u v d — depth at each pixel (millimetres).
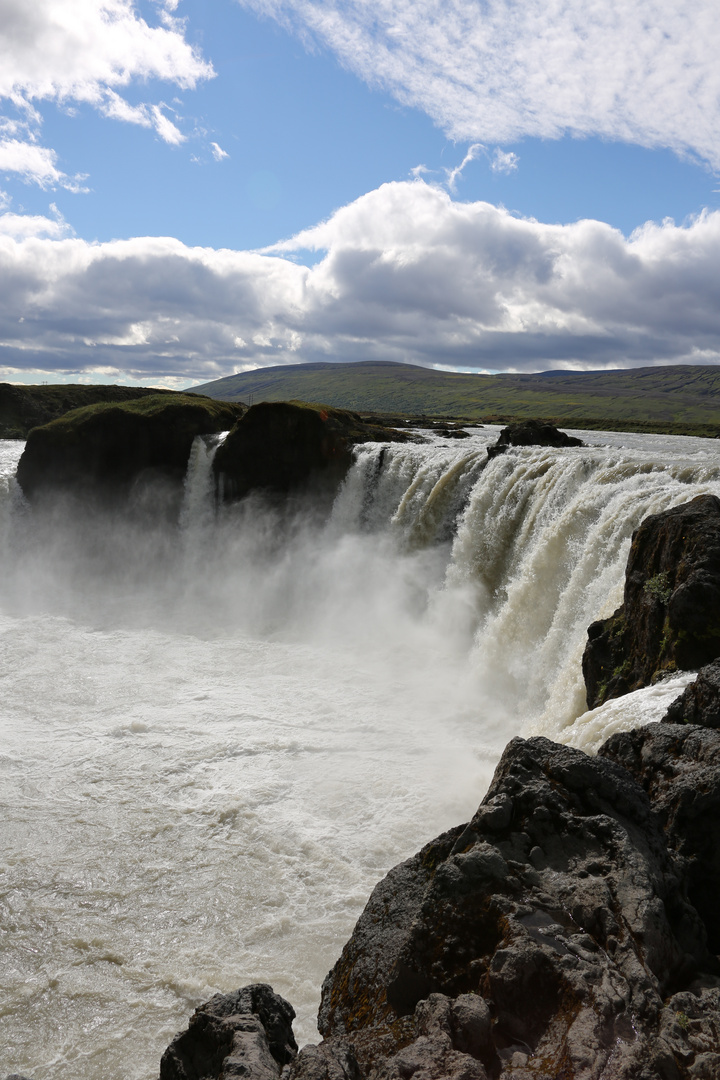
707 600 13938
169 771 19094
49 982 11703
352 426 45438
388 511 38844
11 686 25812
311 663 29234
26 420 79000
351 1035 5586
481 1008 4758
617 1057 4223
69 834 15945
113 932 12852
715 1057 4180
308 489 43469
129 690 25766
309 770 19172
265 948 12430
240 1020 5812
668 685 12602
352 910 13359
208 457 46531
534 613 25109
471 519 31891
